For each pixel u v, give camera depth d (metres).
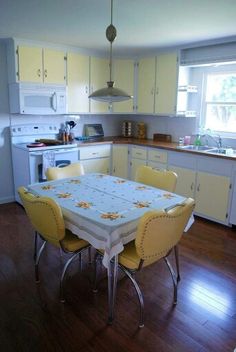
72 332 1.81
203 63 3.74
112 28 2.15
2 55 3.79
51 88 3.93
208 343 1.75
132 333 1.82
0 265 2.55
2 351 1.67
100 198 2.16
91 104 4.41
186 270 2.51
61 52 3.95
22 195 2.01
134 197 2.19
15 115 4.06
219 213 3.45
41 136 4.30
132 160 4.51
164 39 3.52
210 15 2.60
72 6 2.41
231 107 3.87
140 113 4.62
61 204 2.03
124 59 4.52
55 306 2.05
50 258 2.68
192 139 4.30
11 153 4.13
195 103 4.23
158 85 4.27
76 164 2.98
